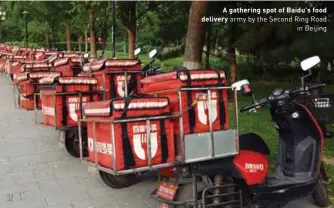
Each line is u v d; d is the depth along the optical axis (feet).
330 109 13.69
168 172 12.67
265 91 48.29
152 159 11.75
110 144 11.49
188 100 12.20
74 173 19.24
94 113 12.14
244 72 60.70
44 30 120.16
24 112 34.55
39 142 24.93
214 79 12.64
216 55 50.85
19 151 22.99
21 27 131.64
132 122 11.48
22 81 23.38
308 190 13.41
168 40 50.42
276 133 26.13
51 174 19.12
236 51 47.60
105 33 76.74
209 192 12.78
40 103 23.12
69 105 18.67
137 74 21.15
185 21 47.57
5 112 34.55
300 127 13.57
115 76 20.56
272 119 14.01
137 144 11.55
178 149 12.26
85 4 55.77
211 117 12.53
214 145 12.48
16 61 44.60
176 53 51.80
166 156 11.98
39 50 55.36
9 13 107.24
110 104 11.30
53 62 30.01
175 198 12.47
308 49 31.53
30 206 15.40
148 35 69.67
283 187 13.08
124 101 11.40
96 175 18.94
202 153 12.33
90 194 16.63
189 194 12.47
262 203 13.05
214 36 48.65
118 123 11.31
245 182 12.81
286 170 13.88
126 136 11.39
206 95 12.51
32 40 139.54
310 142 13.65
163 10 50.21
